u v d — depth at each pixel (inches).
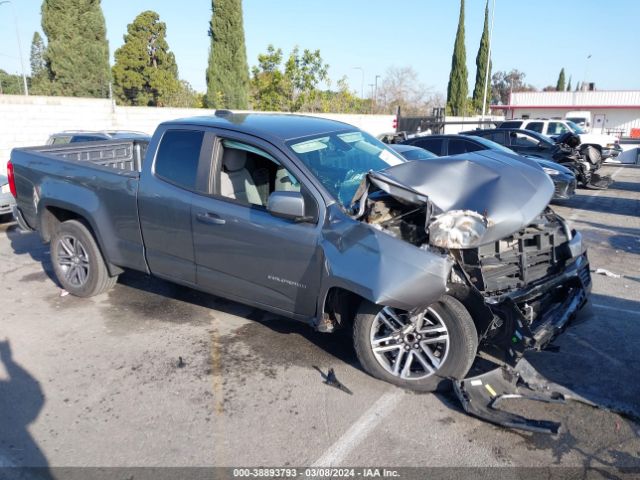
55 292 229.8
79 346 178.1
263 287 164.6
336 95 1269.7
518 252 151.3
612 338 183.6
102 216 200.5
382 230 140.5
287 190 162.6
